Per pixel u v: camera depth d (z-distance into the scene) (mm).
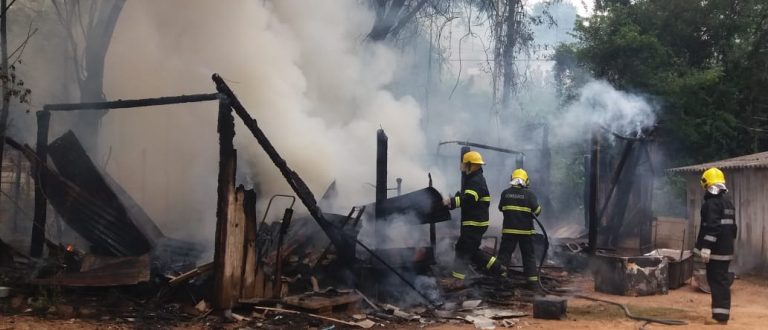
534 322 7012
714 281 7145
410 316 7117
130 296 7059
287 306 6883
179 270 7746
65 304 6625
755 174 11688
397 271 8164
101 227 8422
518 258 10844
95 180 8320
